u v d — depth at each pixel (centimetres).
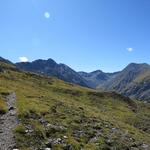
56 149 2581
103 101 11238
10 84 7525
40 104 4756
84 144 2984
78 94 11325
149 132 7362
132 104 13000
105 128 4281
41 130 3022
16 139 2594
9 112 3691
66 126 3588
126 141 3794
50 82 12750
